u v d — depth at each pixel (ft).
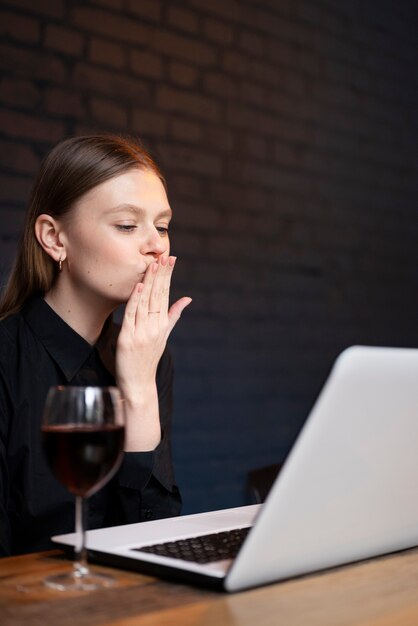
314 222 12.65
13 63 9.35
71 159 5.19
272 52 12.14
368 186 13.48
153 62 10.68
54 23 9.70
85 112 9.98
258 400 11.82
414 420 2.93
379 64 13.73
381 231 13.66
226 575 2.77
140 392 4.96
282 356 12.15
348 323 13.10
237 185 11.63
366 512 3.04
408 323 14.07
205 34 11.30
